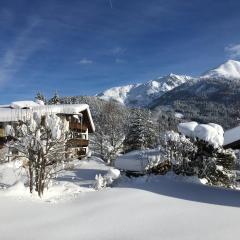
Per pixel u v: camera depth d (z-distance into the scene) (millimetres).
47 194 16953
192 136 25000
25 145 17141
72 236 10547
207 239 9859
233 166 25859
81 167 36125
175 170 24969
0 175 23703
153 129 60656
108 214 12867
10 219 12352
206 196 15930
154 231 10734
